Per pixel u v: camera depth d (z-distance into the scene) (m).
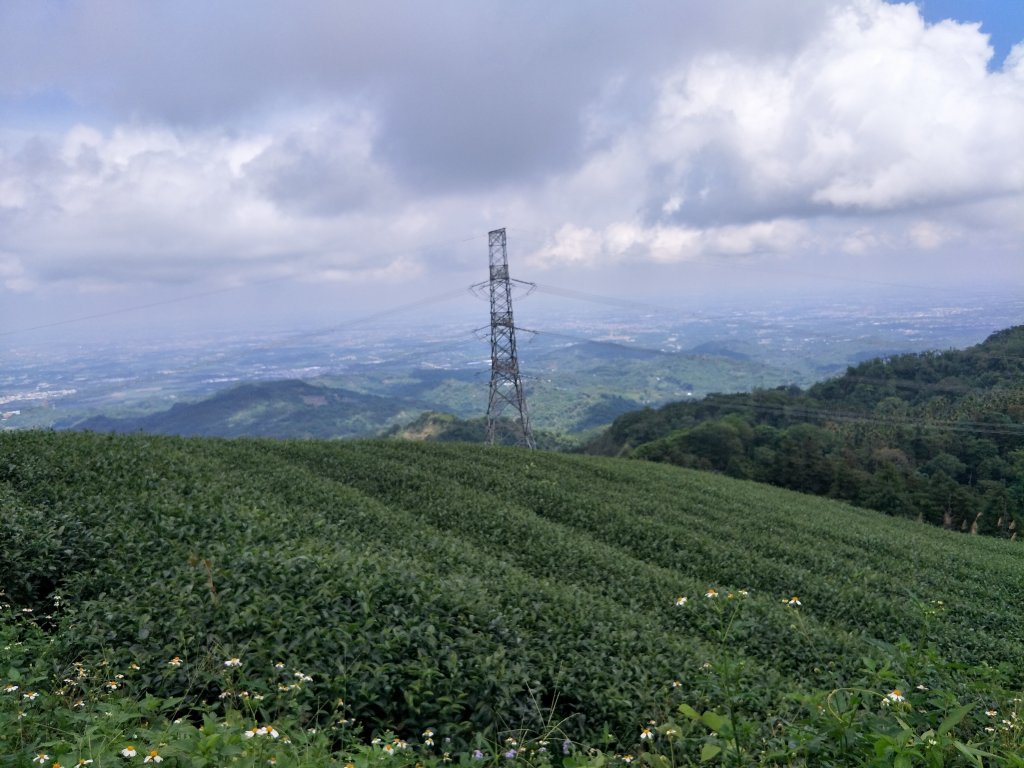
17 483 16.23
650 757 6.95
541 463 40.25
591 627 12.25
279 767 5.49
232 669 7.83
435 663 8.92
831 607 20.64
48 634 9.34
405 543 18.48
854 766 5.69
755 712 9.41
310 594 10.35
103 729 5.81
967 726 7.22
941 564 30.38
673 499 35.66
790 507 41.75
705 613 16.53
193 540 13.73
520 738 7.76
